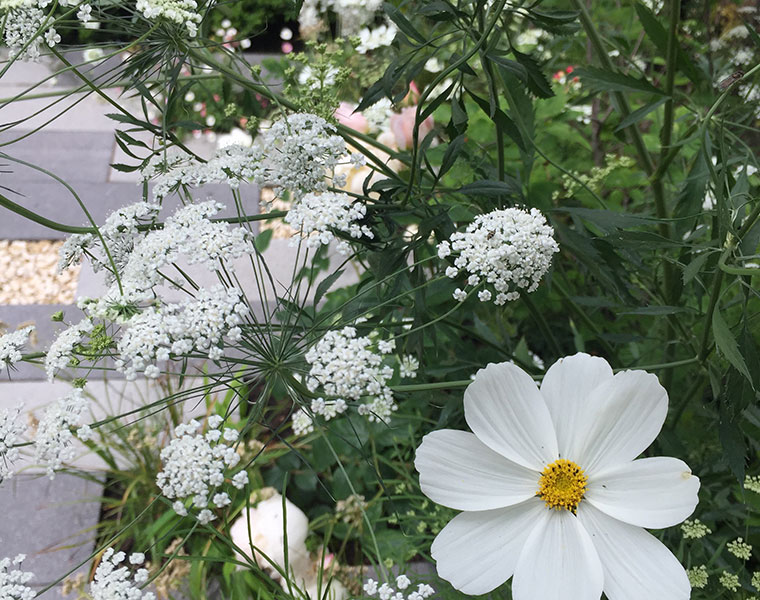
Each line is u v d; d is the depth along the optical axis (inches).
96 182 25.9
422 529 12.0
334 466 16.2
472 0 8.8
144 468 16.0
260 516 13.4
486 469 7.6
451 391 11.4
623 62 16.2
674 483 7.1
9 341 7.8
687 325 12.5
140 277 7.6
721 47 13.2
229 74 9.3
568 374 7.6
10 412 7.7
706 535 10.6
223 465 7.0
